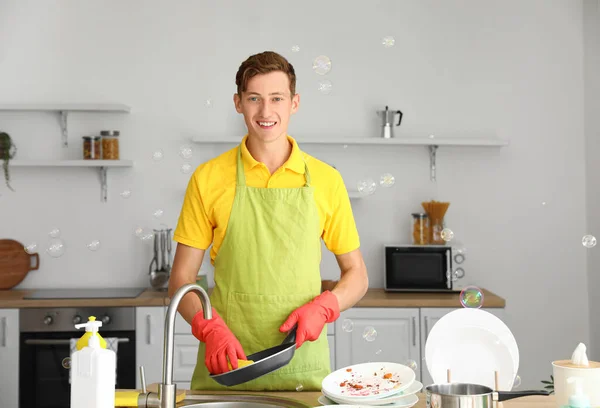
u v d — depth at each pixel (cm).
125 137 406
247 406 150
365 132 409
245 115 174
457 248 384
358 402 142
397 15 410
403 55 410
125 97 407
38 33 405
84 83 406
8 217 404
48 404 348
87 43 407
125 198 406
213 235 187
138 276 406
